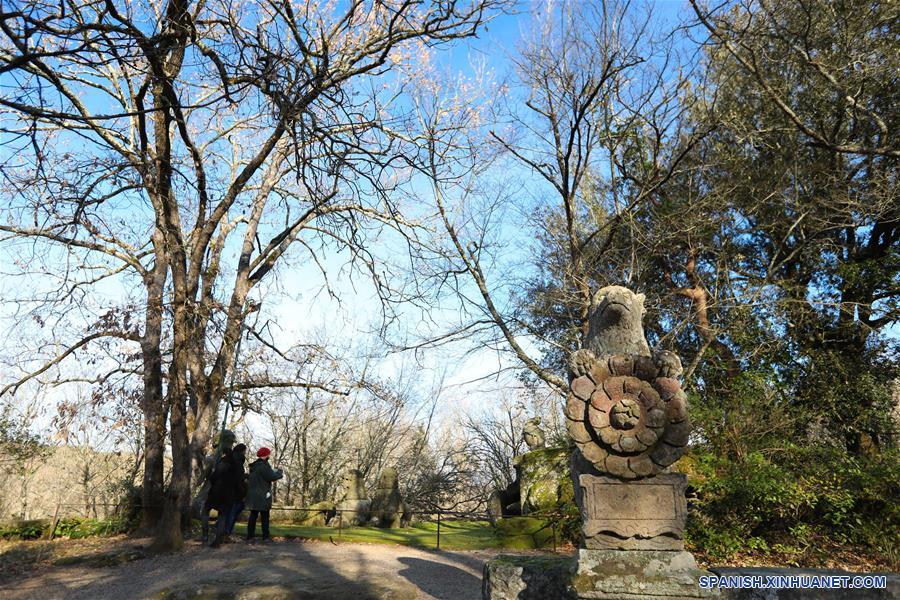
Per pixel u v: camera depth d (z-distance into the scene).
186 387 12.94
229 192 13.48
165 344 15.20
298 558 10.66
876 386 14.95
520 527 12.65
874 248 16.83
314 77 8.10
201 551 11.38
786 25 14.23
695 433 12.87
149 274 15.55
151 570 10.09
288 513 17.30
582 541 5.82
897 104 14.41
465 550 12.07
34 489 25.94
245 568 9.85
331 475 27.19
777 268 15.12
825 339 16.05
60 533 13.34
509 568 6.14
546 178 15.62
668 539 5.61
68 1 6.48
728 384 14.41
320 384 18.52
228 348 15.67
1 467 21.62
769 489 10.94
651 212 16.23
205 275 16.16
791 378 15.28
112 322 14.23
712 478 11.35
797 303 15.13
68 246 11.95
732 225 15.91
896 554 10.44
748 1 12.86
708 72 15.66
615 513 5.68
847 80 12.78
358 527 15.72
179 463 12.18
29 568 10.35
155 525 13.49
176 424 12.35
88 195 10.91
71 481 25.89
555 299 15.88
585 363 5.98
